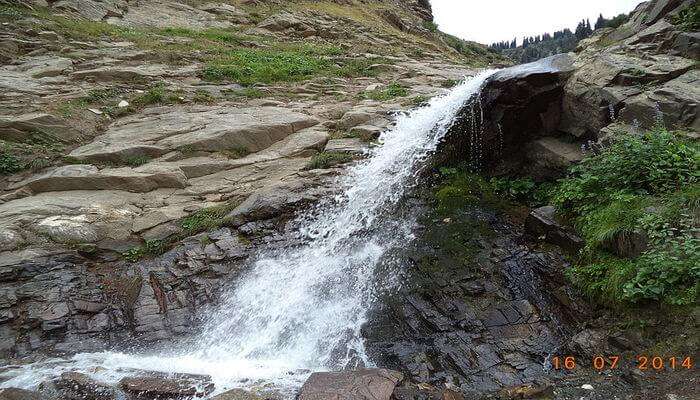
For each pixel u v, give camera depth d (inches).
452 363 204.2
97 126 402.6
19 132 360.8
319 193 330.3
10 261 253.8
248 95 505.7
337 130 430.6
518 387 183.9
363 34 989.2
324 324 242.4
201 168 357.4
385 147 390.3
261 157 383.2
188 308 248.5
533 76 327.9
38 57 513.7
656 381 169.2
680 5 359.6
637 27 387.2
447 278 253.9
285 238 299.4
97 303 244.4
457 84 532.1
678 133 251.6
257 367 211.0
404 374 199.8
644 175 237.0
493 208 313.9
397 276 263.0
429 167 364.2
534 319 221.1
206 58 613.3
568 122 326.0
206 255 280.4
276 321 247.4
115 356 215.5
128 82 491.5
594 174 258.1
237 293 259.9
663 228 202.2
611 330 199.2
